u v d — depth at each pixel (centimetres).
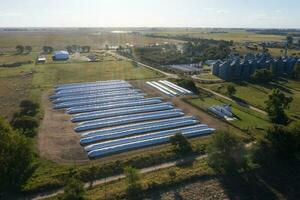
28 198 5206
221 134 6119
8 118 8725
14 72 15125
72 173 5916
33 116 8900
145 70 16338
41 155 6612
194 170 6131
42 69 16112
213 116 9369
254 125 8619
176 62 18788
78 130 8112
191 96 11444
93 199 5112
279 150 6625
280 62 15838
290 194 5612
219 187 5678
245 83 13650
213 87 12838
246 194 5538
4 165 5016
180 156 6769
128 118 8981
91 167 6116
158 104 10400
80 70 16075
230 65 14350
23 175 5309
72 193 4734
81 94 11481
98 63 18275
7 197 5181
